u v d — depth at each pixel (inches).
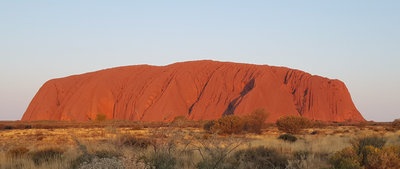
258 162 498.3
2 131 2347.4
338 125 3358.8
